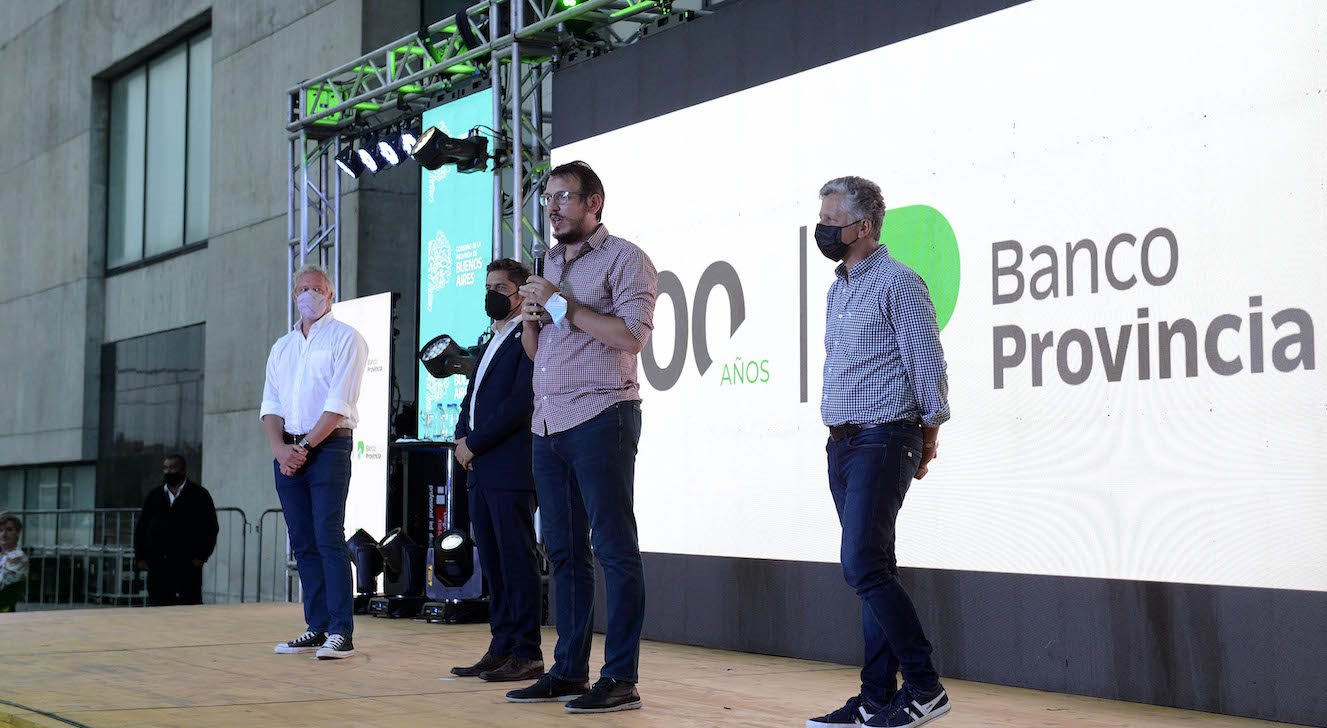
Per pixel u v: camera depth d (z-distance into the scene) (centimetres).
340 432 509
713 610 589
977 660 473
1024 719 384
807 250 550
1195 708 404
